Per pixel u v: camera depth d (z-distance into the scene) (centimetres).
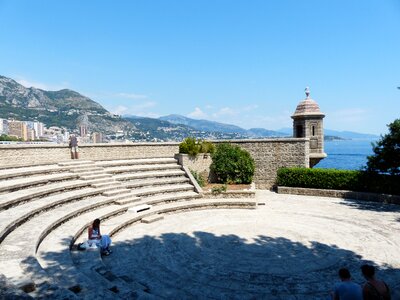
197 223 1367
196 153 2061
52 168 1598
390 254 1004
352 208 1647
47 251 862
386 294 571
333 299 588
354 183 1880
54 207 1220
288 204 1756
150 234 1202
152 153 2267
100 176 1673
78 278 696
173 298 718
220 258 972
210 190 1792
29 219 1059
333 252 1022
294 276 849
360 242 1120
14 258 732
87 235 1079
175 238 1158
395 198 1712
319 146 2236
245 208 1658
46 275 642
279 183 2114
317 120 2234
